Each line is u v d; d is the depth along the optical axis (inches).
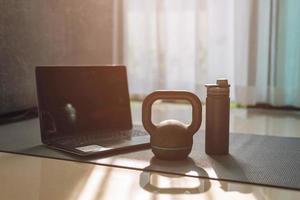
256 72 80.3
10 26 53.8
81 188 24.0
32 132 44.3
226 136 32.7
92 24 72.7
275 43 78.3
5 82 53.1
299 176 26.8
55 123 37.4
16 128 47.3
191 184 25.1
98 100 40.6
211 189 24.1
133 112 65.2
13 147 35.8
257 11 79.9
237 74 81.8
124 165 29.4
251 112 71.7
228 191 23.7
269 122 57.7
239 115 66.9
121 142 35.4
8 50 53.6
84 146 33.9
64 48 65.4
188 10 88.5
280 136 42.7
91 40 72.6
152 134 31.1
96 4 73.7
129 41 93.7
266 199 22.4
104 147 33.5
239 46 82.2
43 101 37.0
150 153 33.0
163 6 89.5
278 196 23.0
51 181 25.6
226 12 85.0
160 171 28.0
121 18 91.7
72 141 35.8
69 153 32.8
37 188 24.0
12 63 54.3
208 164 29.8
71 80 39.1
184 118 58.9
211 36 86.0
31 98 57.4
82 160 30.9
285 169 28.5
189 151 31.1
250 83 80.4
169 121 31.6
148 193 23.2
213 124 32.5
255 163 30.2
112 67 42.1
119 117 41.8
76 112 38.9
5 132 44.3
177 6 89.1
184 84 90.1
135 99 92.6
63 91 38.4
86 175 27.0
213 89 32.4
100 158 31.5
